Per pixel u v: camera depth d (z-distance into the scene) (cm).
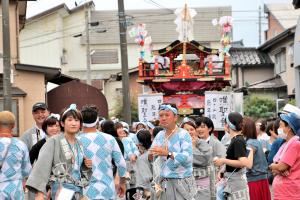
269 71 4250
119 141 1099
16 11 2462
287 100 3628
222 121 2195
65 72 4712
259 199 1019
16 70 2442
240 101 2209
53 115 980
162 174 923
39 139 1076
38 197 786
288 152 824
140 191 1159
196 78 2497
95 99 2517
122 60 2416
